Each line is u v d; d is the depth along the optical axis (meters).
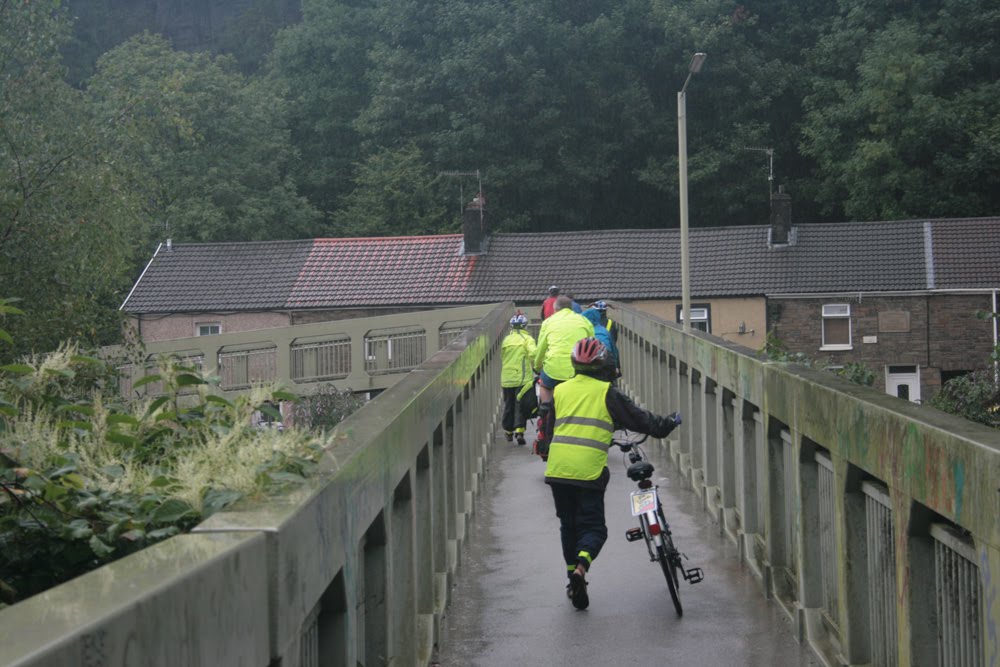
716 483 12.41
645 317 21.12
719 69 71.81
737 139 70.56
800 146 70.31
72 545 3.63
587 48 72.88
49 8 22.52
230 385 37.53
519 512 12.92
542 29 72.19
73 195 21.91
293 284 56.81
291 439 4.00
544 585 9.53
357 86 82.12
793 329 54.34
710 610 8.57
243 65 111.31
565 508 8.87
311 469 3.96
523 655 7.62
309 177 78.88
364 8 84.81
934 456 4.61
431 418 7.81
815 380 7.16
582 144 72.88
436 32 75.19
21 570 3.64
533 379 18.75
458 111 73.50
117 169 23.03
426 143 74.88
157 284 57.16
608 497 13.65
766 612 8.45
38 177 21.86
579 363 8.80
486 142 71.75
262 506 3.39
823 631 7.44
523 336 18.97
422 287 56.50
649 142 73.31
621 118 71.81
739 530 10.18
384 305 55.38
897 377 54.38
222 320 55.75
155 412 4.89
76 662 1.92
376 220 71.62
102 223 22.16
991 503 3.93
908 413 5.17
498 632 8.18
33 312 20.81
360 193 75.00
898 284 53.88
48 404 4.61
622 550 10.77
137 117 23.80
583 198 72.00
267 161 75.44
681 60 72.75
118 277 23.27
